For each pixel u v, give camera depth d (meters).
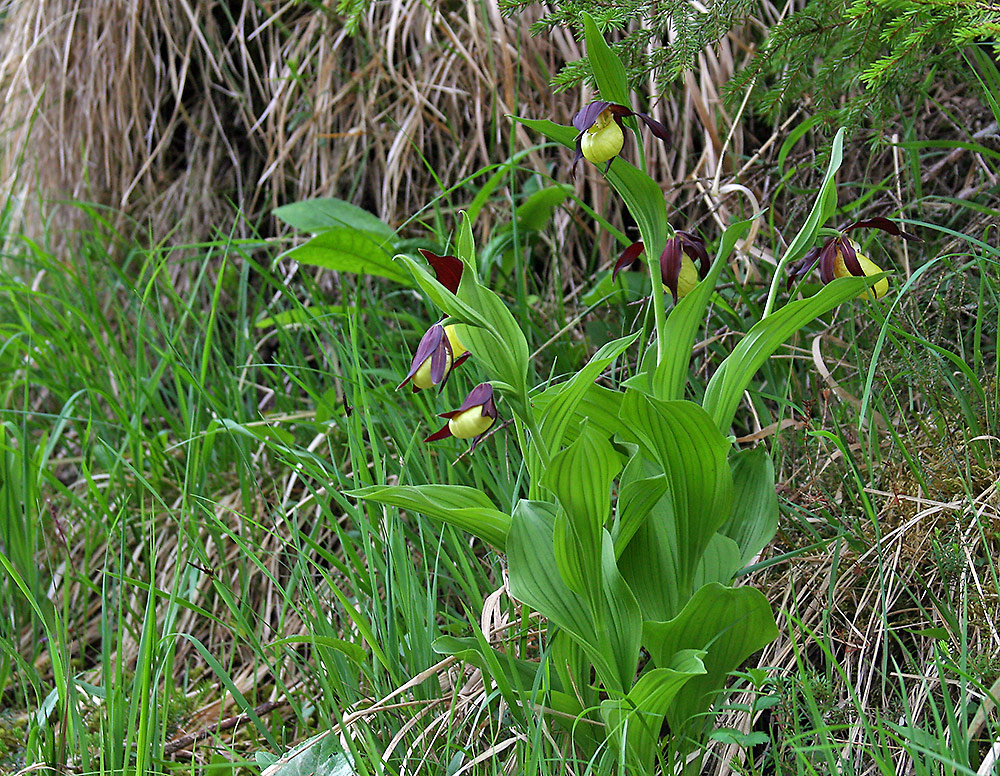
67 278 3.05
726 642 1.72
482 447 2.01
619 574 1.71
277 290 2.76
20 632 2.04
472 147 2.60
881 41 1.84
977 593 1.77
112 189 3.27
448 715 1.76
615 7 1.87
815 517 1.89
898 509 1.84
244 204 3.09
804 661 1.82
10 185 3.42
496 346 1.65
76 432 2.58
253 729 1.90
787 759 1.74
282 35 2.95
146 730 1.73
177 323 2.84
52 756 1.82
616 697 1.72
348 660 1.86
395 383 2.11
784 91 1.95
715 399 1.73
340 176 2.90
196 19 2.95
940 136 2.16
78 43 3.18
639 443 1.73
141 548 2.12
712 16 1.87
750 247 2.01
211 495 2.18
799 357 1.98
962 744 1.64
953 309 1.94
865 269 1.70
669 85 1.97
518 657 1.84
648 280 2.14
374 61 2.67
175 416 2.59
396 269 2.22
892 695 1.78
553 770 1.75
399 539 1.85
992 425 1.86
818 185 2.14
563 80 1.93
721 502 1.71
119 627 1.84
